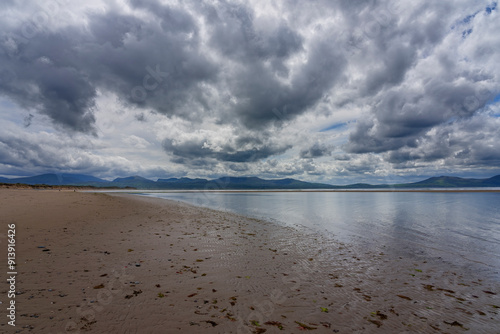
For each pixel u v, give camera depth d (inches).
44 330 119.3
